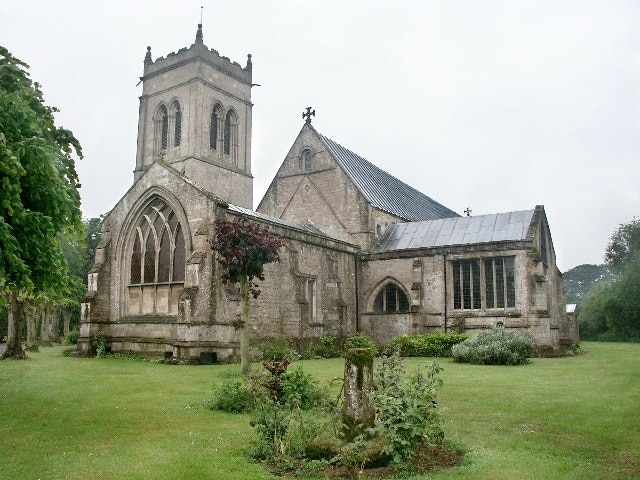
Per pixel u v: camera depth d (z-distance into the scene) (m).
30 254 13.42
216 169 53.94
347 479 8.89
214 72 55.19
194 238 30.02
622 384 19.56
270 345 29.33
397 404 9.59
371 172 53.06
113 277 35.03
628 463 9.81
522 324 36.44
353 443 9.16
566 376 22.27
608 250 80.25
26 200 13.68
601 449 10.72
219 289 29.36
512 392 17.67
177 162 52.78
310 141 47.62
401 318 40.00
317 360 32.34
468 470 9.22
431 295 39.97
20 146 12.57
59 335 63.34
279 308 32.88
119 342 33.94
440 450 10.41
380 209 45.84
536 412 14.24
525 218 40.62
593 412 14.19
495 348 28.23
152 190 33.41
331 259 38.62
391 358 12.36
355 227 44.22
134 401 16.09
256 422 10.70
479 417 13.66
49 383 20.05
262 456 10.12
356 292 42.31
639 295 63.78
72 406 15.27
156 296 33.09
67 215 14.30
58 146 15.23
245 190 57.19
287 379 14.14
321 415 11.60
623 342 62.31
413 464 9.43
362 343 35.16
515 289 37.22
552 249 43.56
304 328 34.03
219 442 11.17
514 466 9.49
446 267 39.69
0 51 14.41
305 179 47.28
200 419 13.51
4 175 11.83
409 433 9.57
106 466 9.48
